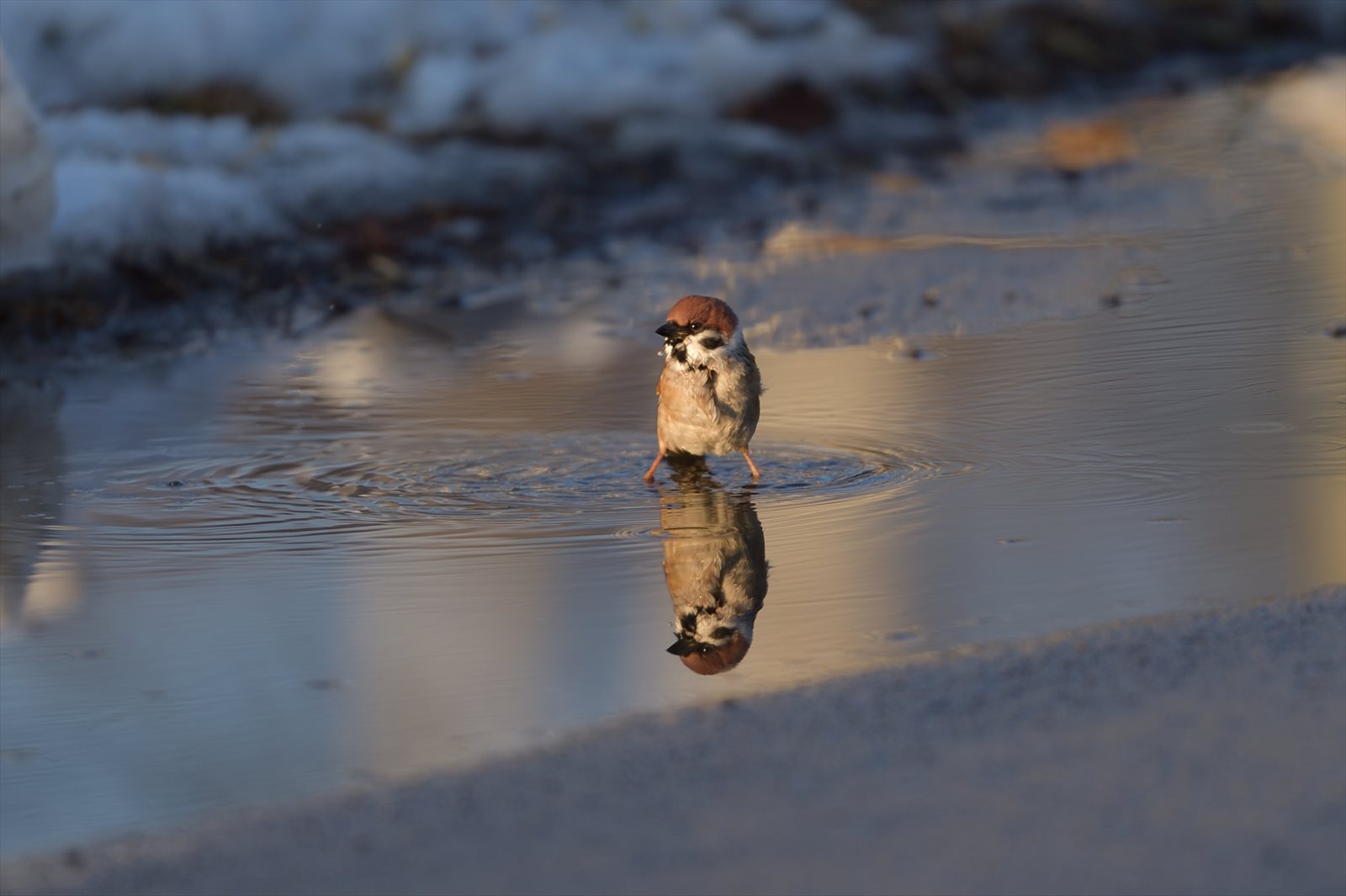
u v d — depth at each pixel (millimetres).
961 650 16516
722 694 16094
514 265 42781
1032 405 28484
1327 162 50969
